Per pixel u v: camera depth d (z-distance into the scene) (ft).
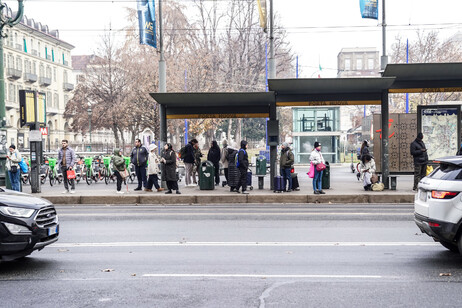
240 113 58.08
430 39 152.46
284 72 190.08
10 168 58.65
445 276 21.24
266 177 86.99
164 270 22.61
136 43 163.43
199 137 195.11
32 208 23.30
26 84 248.73
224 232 32.60
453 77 53.01
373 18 63.72
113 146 204.23
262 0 61.87
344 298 18.15
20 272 22.61
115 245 28.60
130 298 18.40
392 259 24.43
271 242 28.91
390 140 77.97
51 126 275.59
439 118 63.16
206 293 18.93
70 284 20.45
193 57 165.27
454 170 24.22
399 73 51.70
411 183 65.41
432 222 23.91
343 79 50.57
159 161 59.31
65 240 30.35
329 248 27.14
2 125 63.00
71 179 57.52
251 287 19.70
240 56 174.09
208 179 59.36
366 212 42.45
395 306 17.21
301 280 20.66
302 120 118.73
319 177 52.65
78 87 198.39
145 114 161.68
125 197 52.85
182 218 39.52
